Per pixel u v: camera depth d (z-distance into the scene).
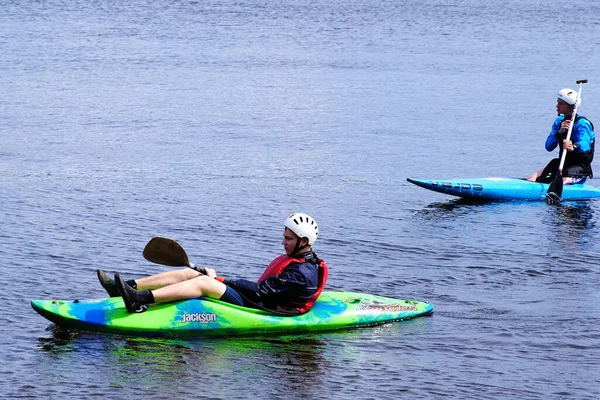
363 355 10.39
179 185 19.81
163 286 10.88
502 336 11.14
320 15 59.94
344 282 13.26
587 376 10.00
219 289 10.82
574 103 19.64
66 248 14.60
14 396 9.01
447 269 14.07
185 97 32.41
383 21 58.09
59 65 39.03
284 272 11.01
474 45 48.69
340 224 16.84
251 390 9.33
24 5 60.75
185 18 56.69
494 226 16.98
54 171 20.94
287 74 38.19
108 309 10.66
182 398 9.09
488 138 26.53
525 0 74.25
